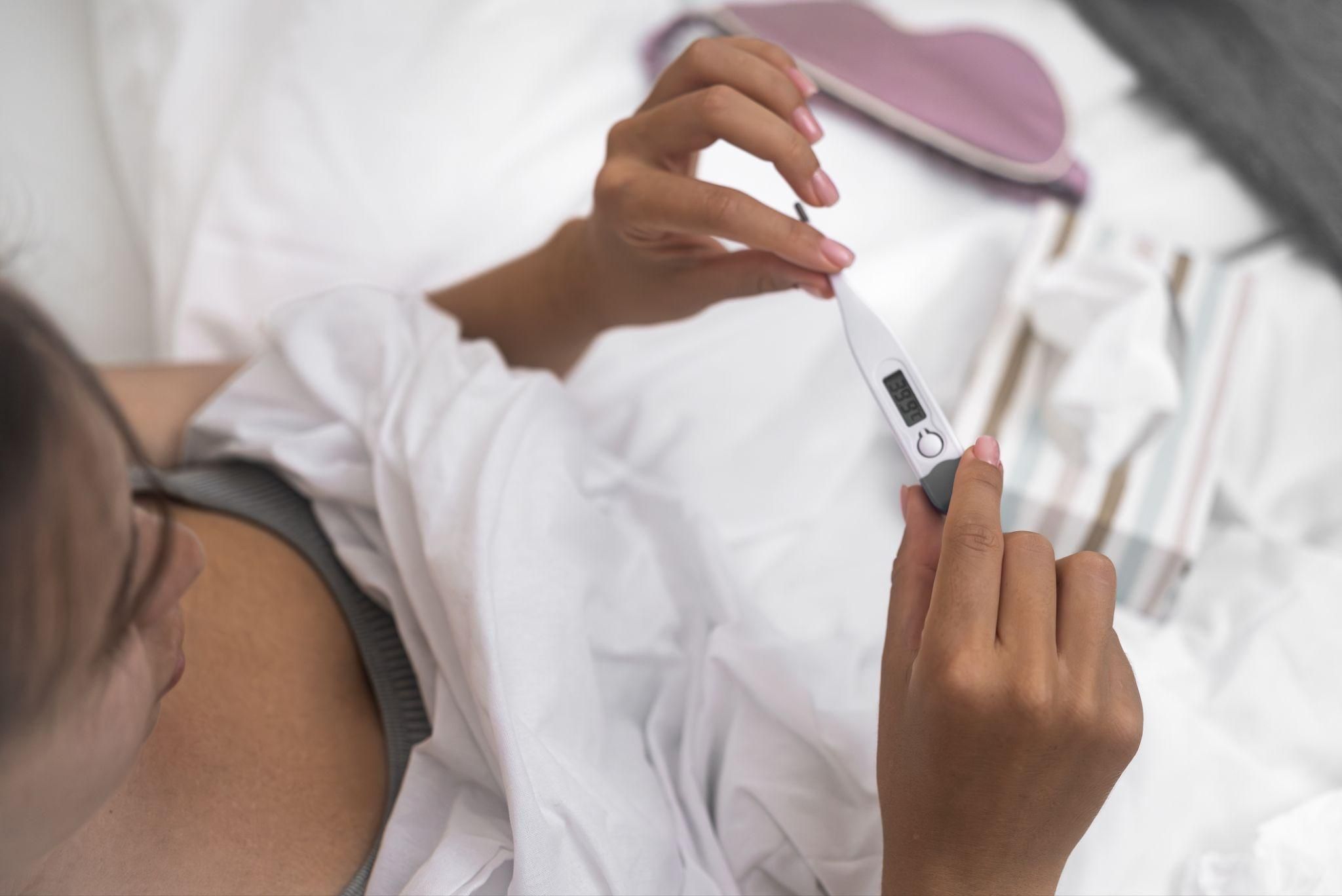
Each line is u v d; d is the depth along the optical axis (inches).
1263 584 29.1
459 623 21.3
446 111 38.0
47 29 45.2
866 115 38.9
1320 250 35.8
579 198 37.7
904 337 36.1
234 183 36.9
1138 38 39.2
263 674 22.9
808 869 22.4
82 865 18.9
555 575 22.5
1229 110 37.6
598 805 20.1
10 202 40.2
